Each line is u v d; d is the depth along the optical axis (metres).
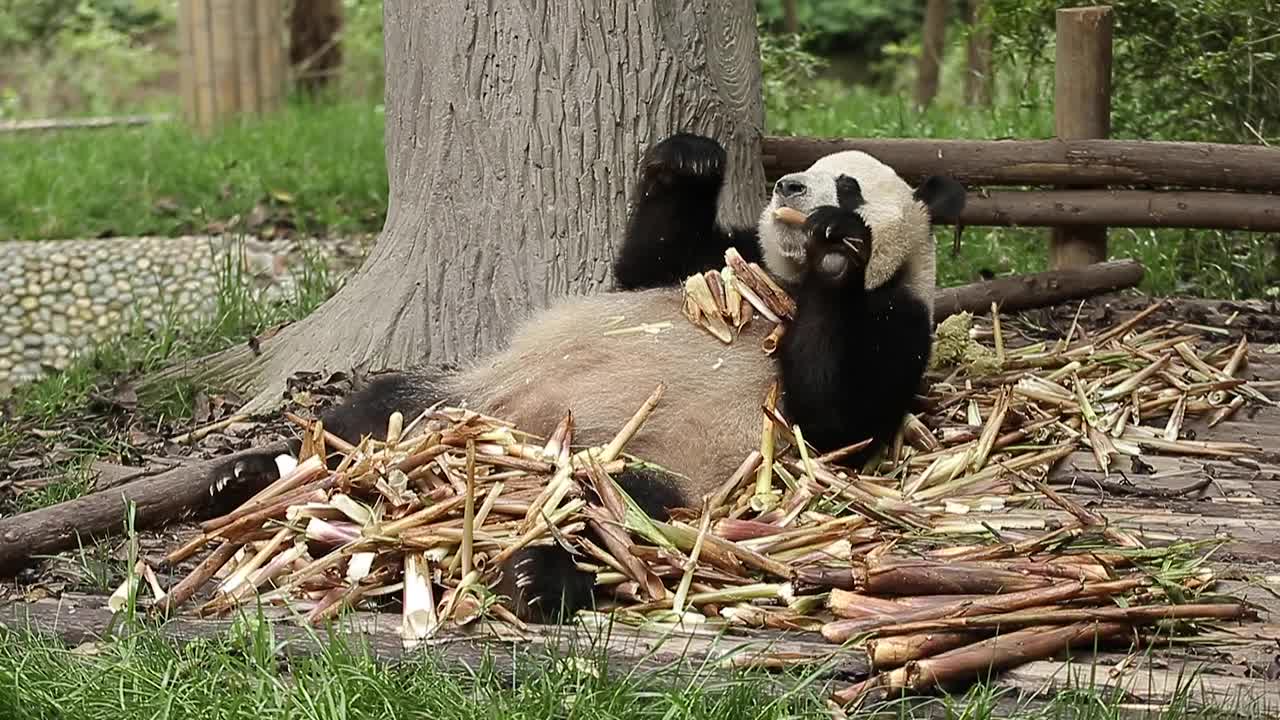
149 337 10.98
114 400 9.53
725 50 9.11
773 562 6.24
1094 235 11.04
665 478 6.84
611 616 5.76
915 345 7.47
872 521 6.74
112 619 6.05
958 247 10.27
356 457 6.84
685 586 6.15
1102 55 10.93
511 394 7.18
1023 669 5.70
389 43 9.16
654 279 8.27
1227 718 5.30
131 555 6.30
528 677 5.50
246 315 11.27
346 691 5.29
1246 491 7.56
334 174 16.08
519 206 8.87
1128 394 8.61
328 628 5.56
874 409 7.30
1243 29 12.01
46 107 27.66
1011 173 10.62
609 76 8.72
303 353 9.44
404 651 5.82
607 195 8.82
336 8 24.12
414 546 6.24
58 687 5.47
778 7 27.53
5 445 8.82
